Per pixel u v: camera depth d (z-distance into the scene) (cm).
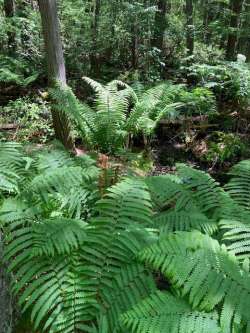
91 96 886
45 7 569
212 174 588
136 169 564
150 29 1048
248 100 680
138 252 251
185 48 1099
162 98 683
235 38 991
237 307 211
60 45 602
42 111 767
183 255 234
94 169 359
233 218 310
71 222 278
